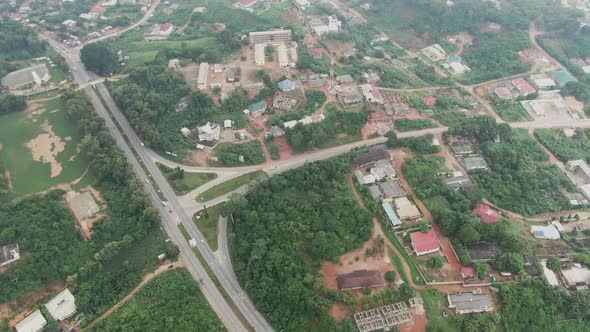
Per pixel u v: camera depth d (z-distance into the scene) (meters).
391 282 113.25
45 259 122.44
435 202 141.12
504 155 165.12
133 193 142.50
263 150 169.38
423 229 127.06
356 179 150.88
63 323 113.25
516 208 147.62
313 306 108.06
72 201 143.88
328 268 117.56
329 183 147.12
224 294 122.12
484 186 155.62
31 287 116.38
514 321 109.69
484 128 177.12
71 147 166.00
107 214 141.00
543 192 156.25
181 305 116.88
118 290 121.31
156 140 168.00
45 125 175.38
